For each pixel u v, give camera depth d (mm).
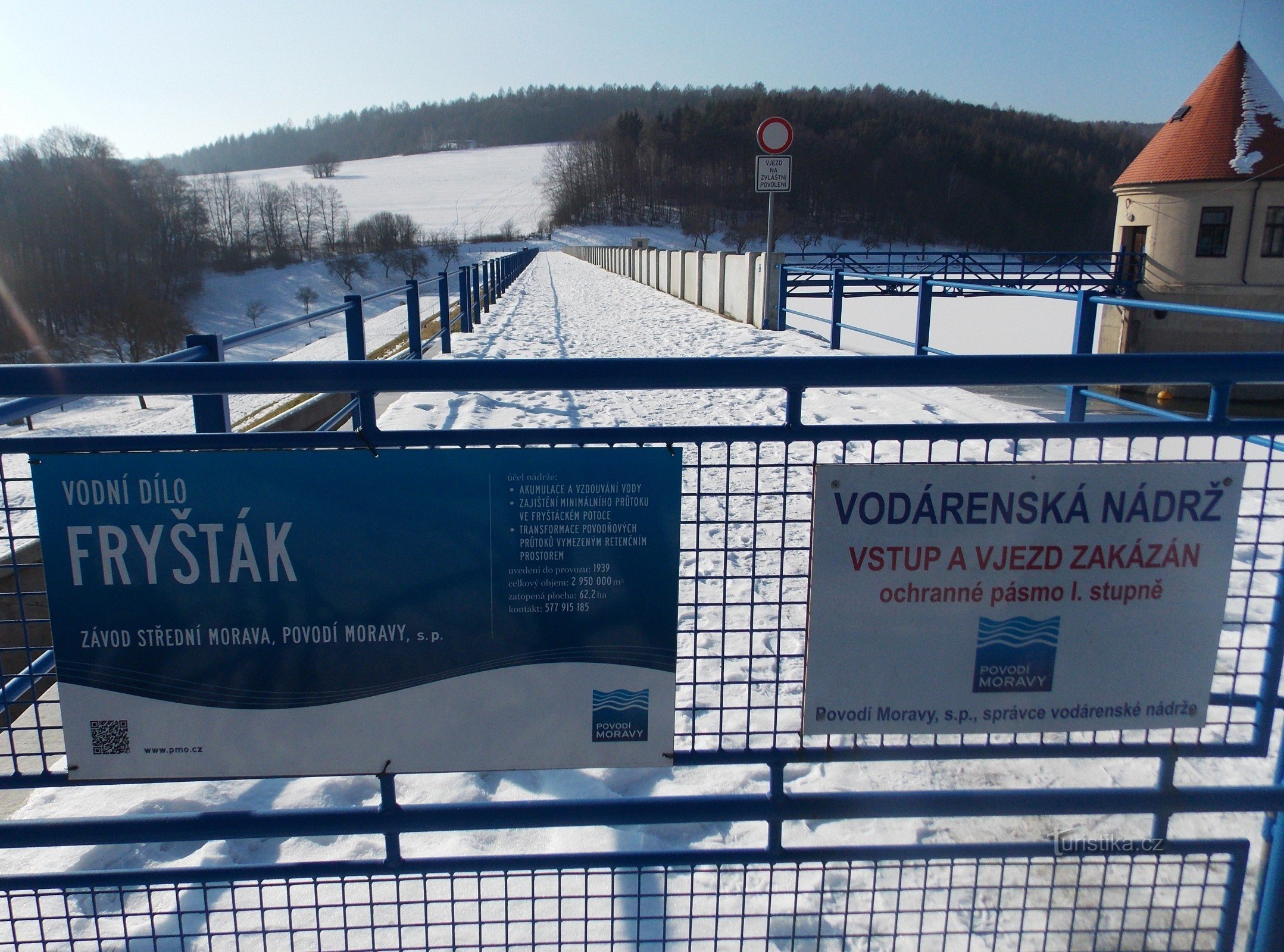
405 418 7328
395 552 1708
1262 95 22250
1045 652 1834
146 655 1727
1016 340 22328
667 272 25938
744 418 7566
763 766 2820
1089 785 2742
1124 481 1764
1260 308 22078
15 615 4504
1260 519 1811
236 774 1791
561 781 2746
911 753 1869
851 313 27594
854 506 1754
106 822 1801
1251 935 2027
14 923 1871
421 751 1802
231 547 1688
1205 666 1868
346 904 1924
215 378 1653
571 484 1697
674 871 1972
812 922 2186
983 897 2299
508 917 2029
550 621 1754
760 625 3590
